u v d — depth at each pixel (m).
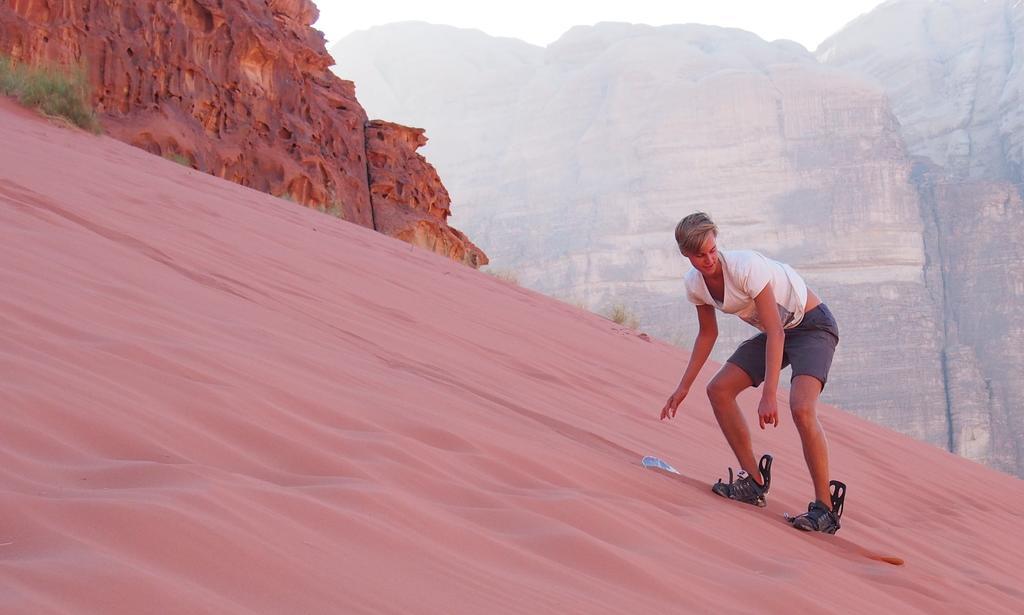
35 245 5.08
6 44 19.70
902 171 169.00
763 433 8.71
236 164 27.94
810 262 162.38
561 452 4.33
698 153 169.62
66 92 15.77
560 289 160.25
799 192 166.75
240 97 29.38
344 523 2.29
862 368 154.00
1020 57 198.00
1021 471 149.50
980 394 152.12
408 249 15.52
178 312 4.64
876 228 163.88
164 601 1.60
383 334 6.58
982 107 197.75
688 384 5.06
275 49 31.08
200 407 3.01
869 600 3.53
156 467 2.30
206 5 28.34
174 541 1.87
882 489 7.60
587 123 183.00
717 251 4.68
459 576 2.22
